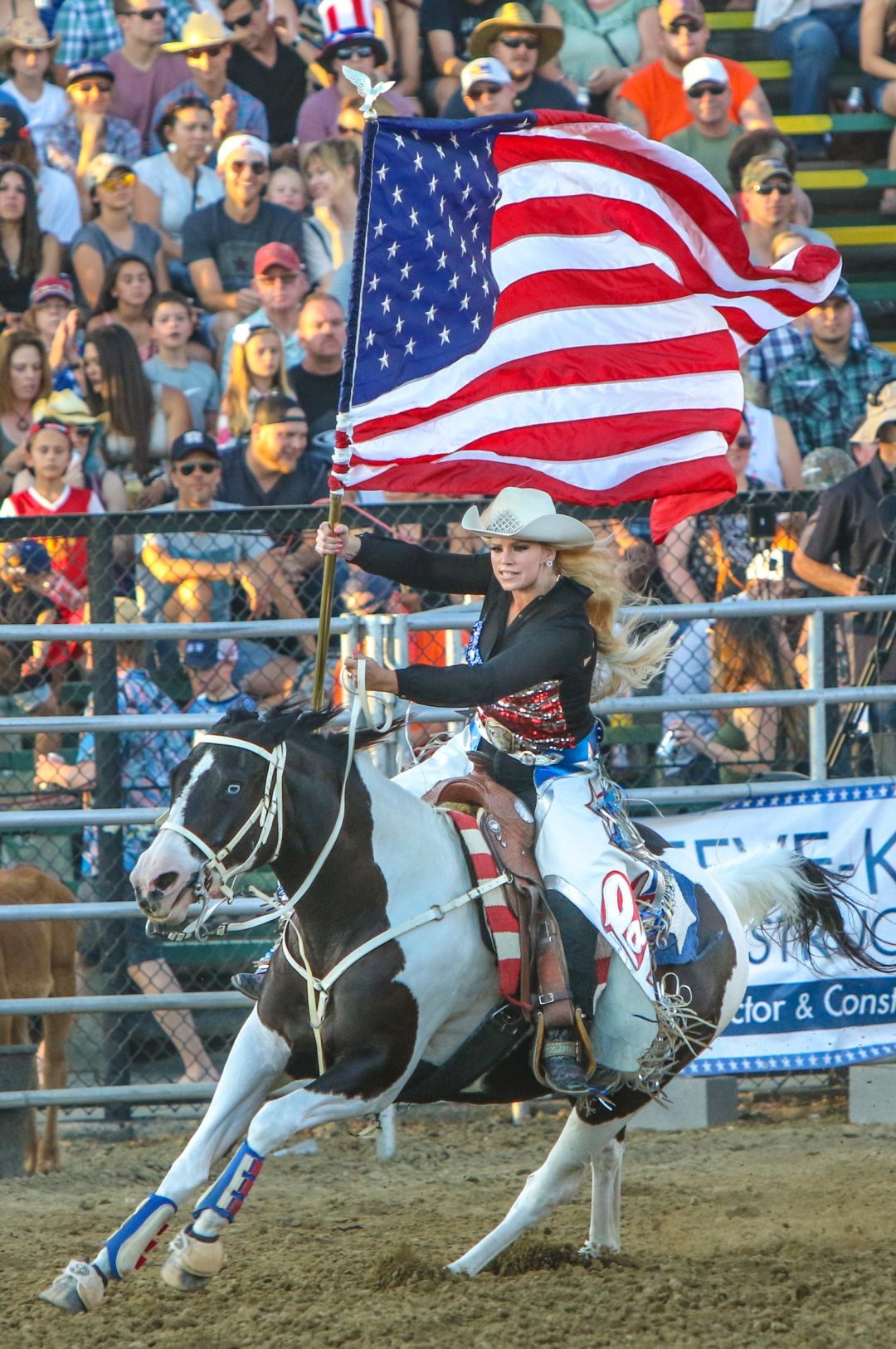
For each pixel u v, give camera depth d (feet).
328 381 132.87
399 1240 71.26
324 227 144.46
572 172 68.64
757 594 104.94
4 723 90.48
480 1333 55.11
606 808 62.80
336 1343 54.08
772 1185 81.20
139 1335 56.03
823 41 172.04
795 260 72.18
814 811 96.07
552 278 68.95
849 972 96.22
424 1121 99.71
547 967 58.95
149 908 53.06
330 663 102.01
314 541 101.30
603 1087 62.03
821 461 127.54
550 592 60.18
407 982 57.31
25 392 127.03
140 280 132.46
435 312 65.16
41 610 102.01
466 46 159.33
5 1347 54.70
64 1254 68.85
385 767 93.20
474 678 56.29
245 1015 103.91
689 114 156.66
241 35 151.53
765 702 95.45
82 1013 91.35
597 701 65.16
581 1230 72.90
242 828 54.65
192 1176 56.44
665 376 70.33
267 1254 68.90
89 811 91.15
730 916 67.62
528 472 67.67
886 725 105.19
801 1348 53.52
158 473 127.95
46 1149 90.48
